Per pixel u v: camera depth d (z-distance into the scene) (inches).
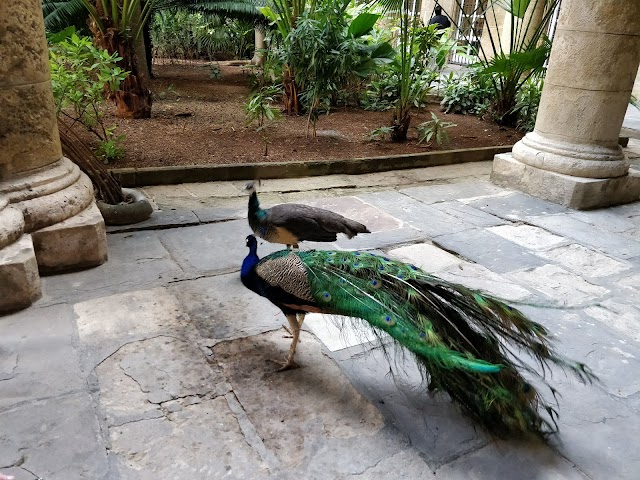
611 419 106.4
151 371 113.7
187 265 161.5
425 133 312.2
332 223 147.6
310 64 306.0
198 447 95.0
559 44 228.7
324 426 101.5
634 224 212.7
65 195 152.3
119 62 316.5
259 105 298.4
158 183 233.8
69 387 107.5
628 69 220.1
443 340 92.4
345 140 315.6
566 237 196.5
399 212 215.2
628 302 151.7
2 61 136.7
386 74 411.2
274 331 131.0
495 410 93.7
